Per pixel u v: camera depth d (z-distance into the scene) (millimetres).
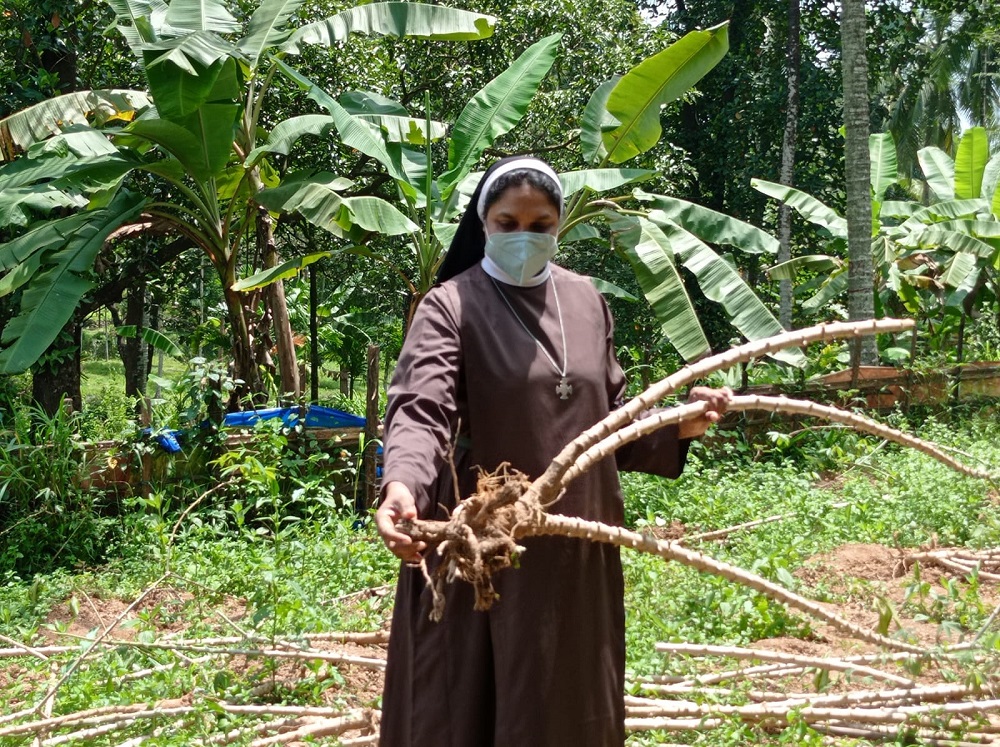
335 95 12000
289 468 7629
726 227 9148
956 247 12383
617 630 2789
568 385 2664
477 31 9227
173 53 7457
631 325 15812
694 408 2646
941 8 21656
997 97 28141
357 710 3828
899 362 12781
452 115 13531
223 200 9414
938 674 4141
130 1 9094
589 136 9281
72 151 8164
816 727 3658
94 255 8055
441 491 2668
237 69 8305
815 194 20453
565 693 2576
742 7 20500
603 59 13781
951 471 7512
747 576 2803
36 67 10203
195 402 7836
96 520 7223
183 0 8680
